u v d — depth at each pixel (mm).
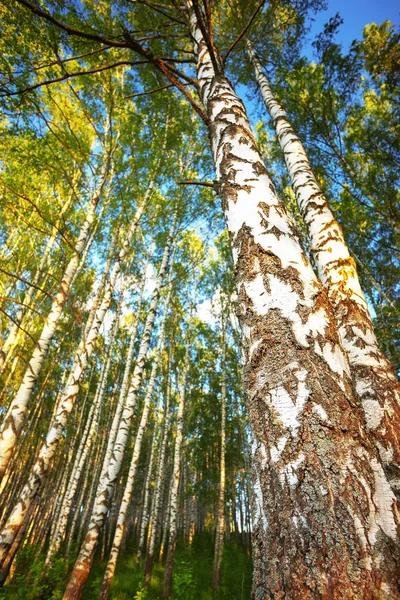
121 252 7176
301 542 723
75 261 5961
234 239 1316
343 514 729
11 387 11492
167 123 8133
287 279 1104
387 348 5730
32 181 7016
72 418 13289
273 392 935
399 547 696
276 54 7055
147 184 8164
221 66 2184
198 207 8930
